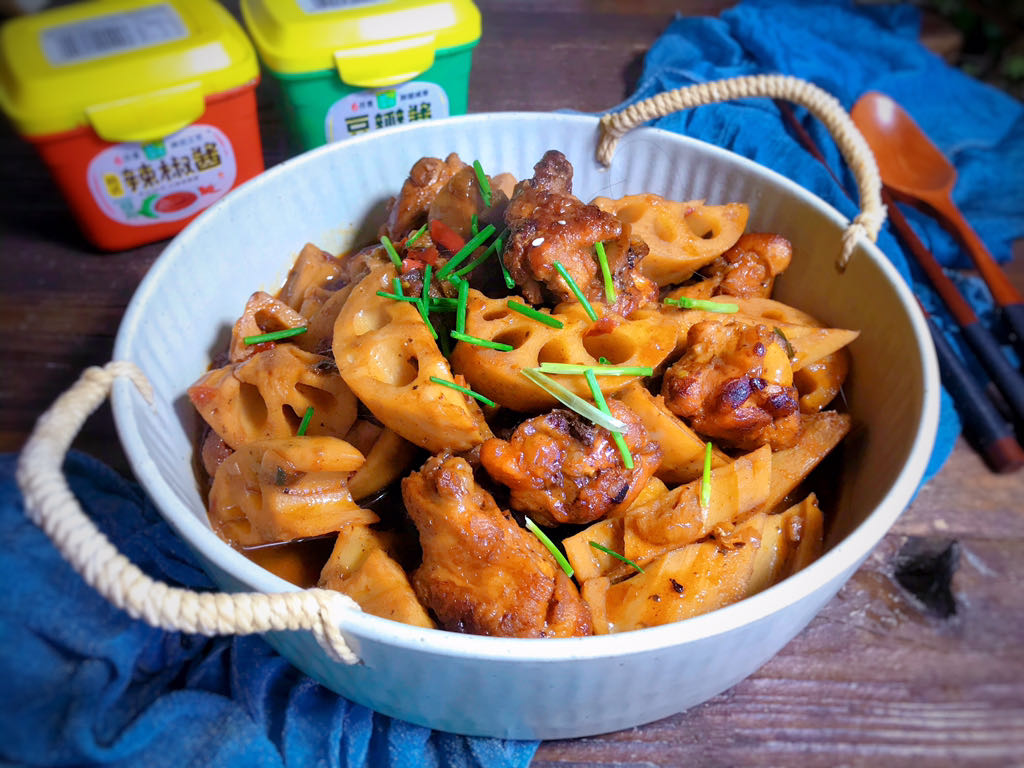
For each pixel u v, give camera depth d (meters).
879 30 0.47
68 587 0.23
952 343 0.34
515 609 0.19
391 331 0.22
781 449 0.25
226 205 0.28
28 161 0.39
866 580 0.28
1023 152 0.43
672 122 0.38
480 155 0.33
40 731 0.21
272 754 0.22
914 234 0.36
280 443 0.22
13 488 0.25
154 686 0.23
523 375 0.22
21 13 0.36
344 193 0.32
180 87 0.32
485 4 0.49
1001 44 0.55
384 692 0.21
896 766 0.24
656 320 0.24
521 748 0.23
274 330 0.27
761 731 0.24
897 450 0.23
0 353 0.32
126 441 0.20
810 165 0.36
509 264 0.23
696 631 0.17
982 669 0.26
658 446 0.23
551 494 0.21
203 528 0.19
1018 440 0.32
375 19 0.34
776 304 0.28
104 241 0.35
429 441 0.21
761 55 0.43
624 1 0.50
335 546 0.22
